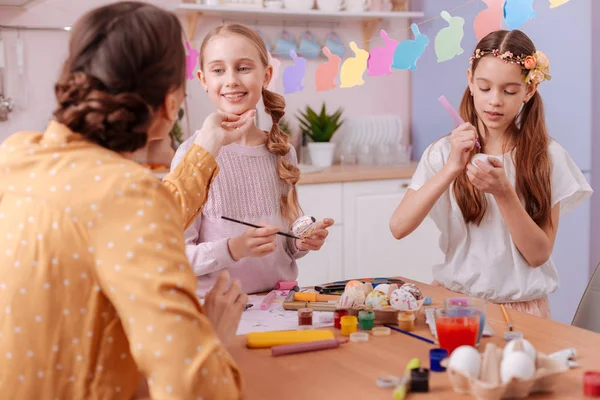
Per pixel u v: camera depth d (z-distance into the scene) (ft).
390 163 12.18
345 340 4.21
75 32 3.21
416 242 11.32
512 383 3.29
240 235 5.30
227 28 5.88
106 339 3.04
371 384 3.54
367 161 12.06
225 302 3.77
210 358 2.88
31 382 3.01
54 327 2.99
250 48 5.85
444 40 6.04
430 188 5.76
